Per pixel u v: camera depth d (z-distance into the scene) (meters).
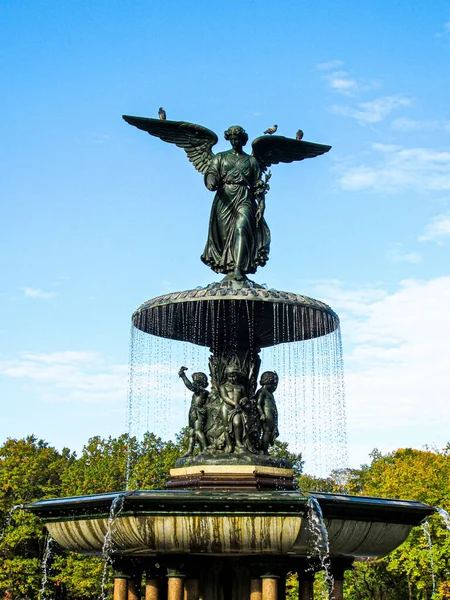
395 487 54.91
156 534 16.30
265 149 21.16
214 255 20.70
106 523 16.92
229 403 19.14
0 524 58.38
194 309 18.86
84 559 54.91
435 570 48.91
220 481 18.28
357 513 17.06
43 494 63.59
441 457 60.72
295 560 18.36
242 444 18.94
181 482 18.70
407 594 59.28
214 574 18.08
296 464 46.62
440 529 49.47
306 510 15.96
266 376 19.78
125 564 18.95
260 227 20.64
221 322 19.36
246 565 17.70
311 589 18.73
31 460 61.12
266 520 16.02
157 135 21.17
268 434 19.41
